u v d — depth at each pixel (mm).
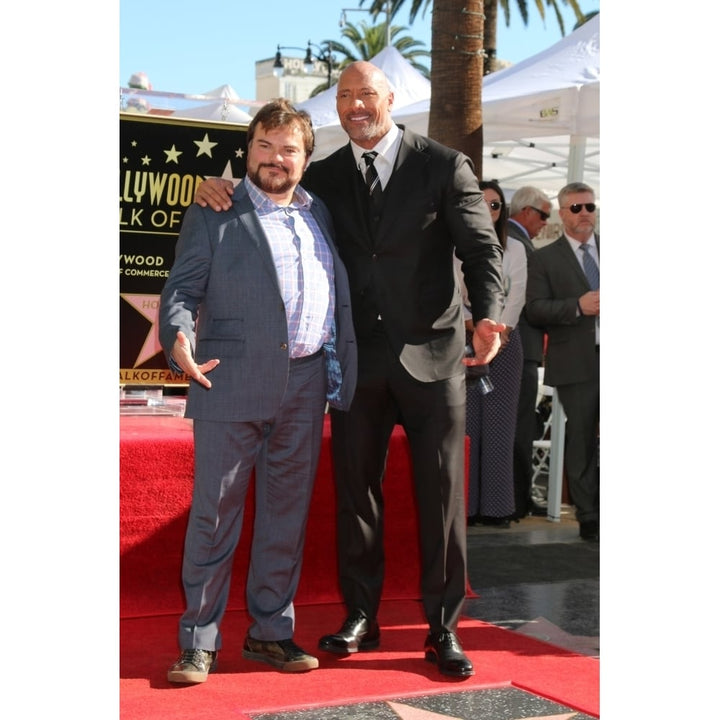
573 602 4355
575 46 6836
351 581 3547
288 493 3324
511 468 6105
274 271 3146
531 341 6367
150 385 4516
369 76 3230
